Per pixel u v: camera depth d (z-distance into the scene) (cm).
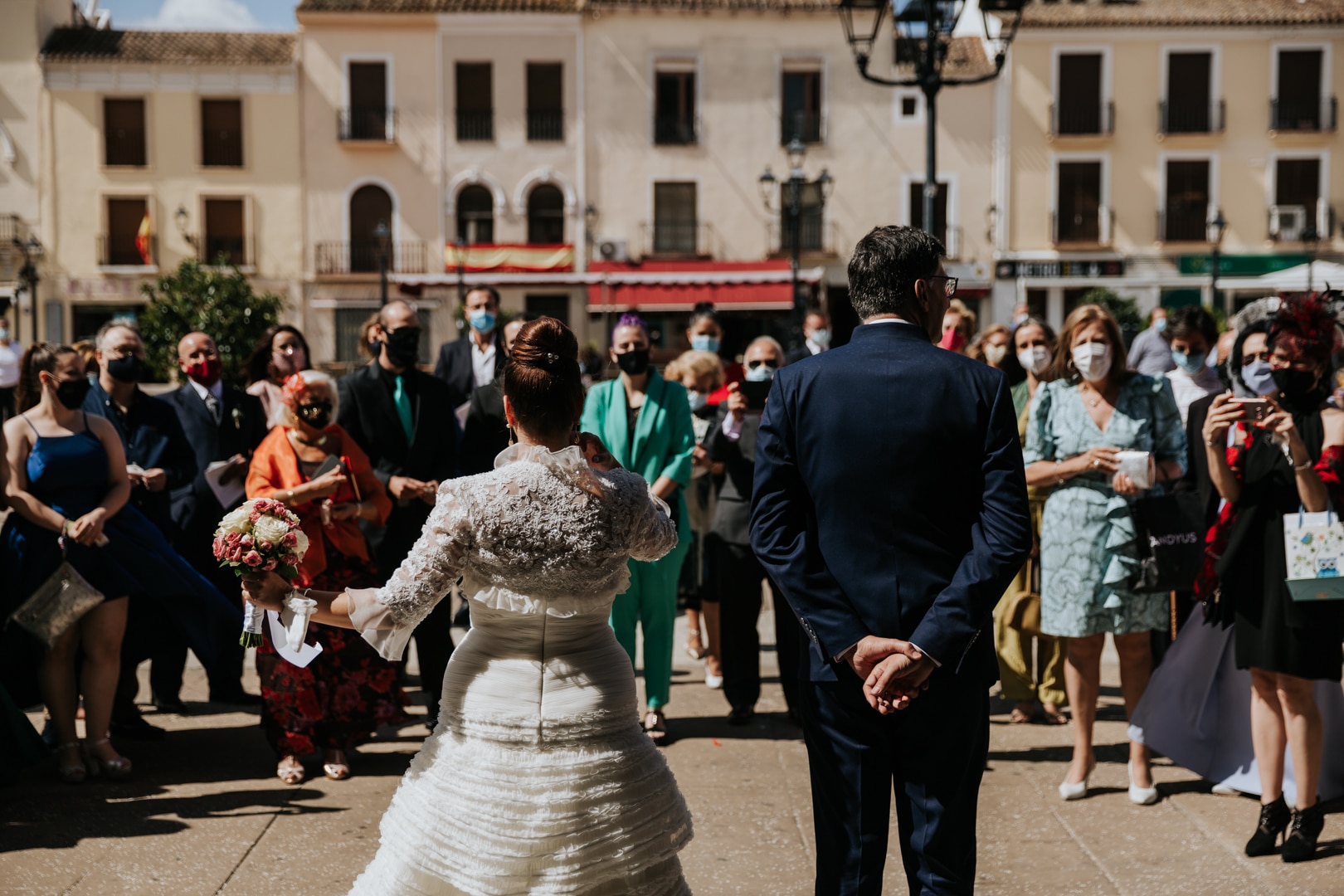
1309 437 415
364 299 3142
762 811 472
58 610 480
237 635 541
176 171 3114
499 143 3142
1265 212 3153
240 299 2400
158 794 486
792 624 592
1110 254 3150
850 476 287
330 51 3108
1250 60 3123
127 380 584
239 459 560
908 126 3127
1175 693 478
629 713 275
